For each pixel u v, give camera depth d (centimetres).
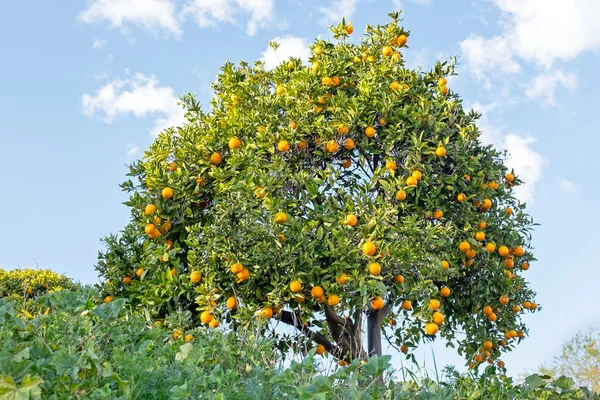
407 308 627
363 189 607
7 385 172
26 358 199
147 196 669
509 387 387
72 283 1027
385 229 586
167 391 243
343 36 809
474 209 700
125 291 708
